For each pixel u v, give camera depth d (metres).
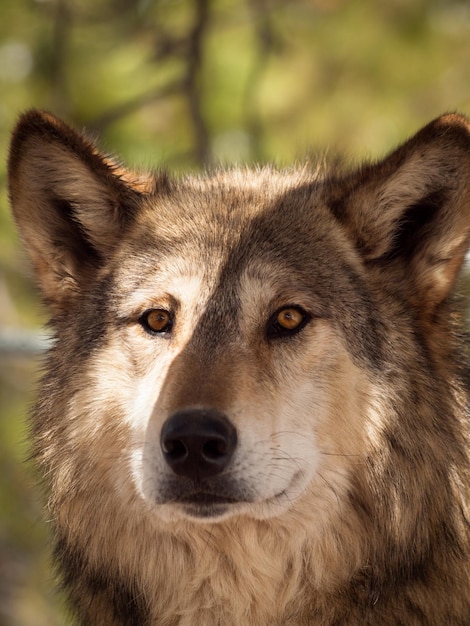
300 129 19.98
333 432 8.11
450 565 8.23
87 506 8.46
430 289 8.47
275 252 8.30
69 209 9.02
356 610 8.23
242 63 18.84
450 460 8.27
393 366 8.20
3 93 17.20
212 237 8.43
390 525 8.14
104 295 8.55
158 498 7.63
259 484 7.62
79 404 8.41
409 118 20.95
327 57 20.44
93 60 18.09
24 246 8.96
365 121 20.50
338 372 8.09
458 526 8.30
